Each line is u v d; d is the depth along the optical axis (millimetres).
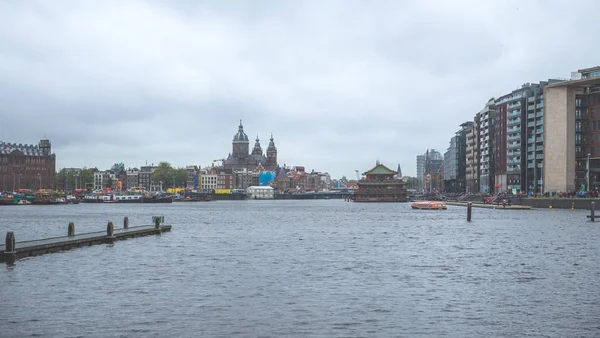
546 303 46656
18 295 49688
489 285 54031
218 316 42750
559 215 168250
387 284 54625
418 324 40781
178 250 81312
